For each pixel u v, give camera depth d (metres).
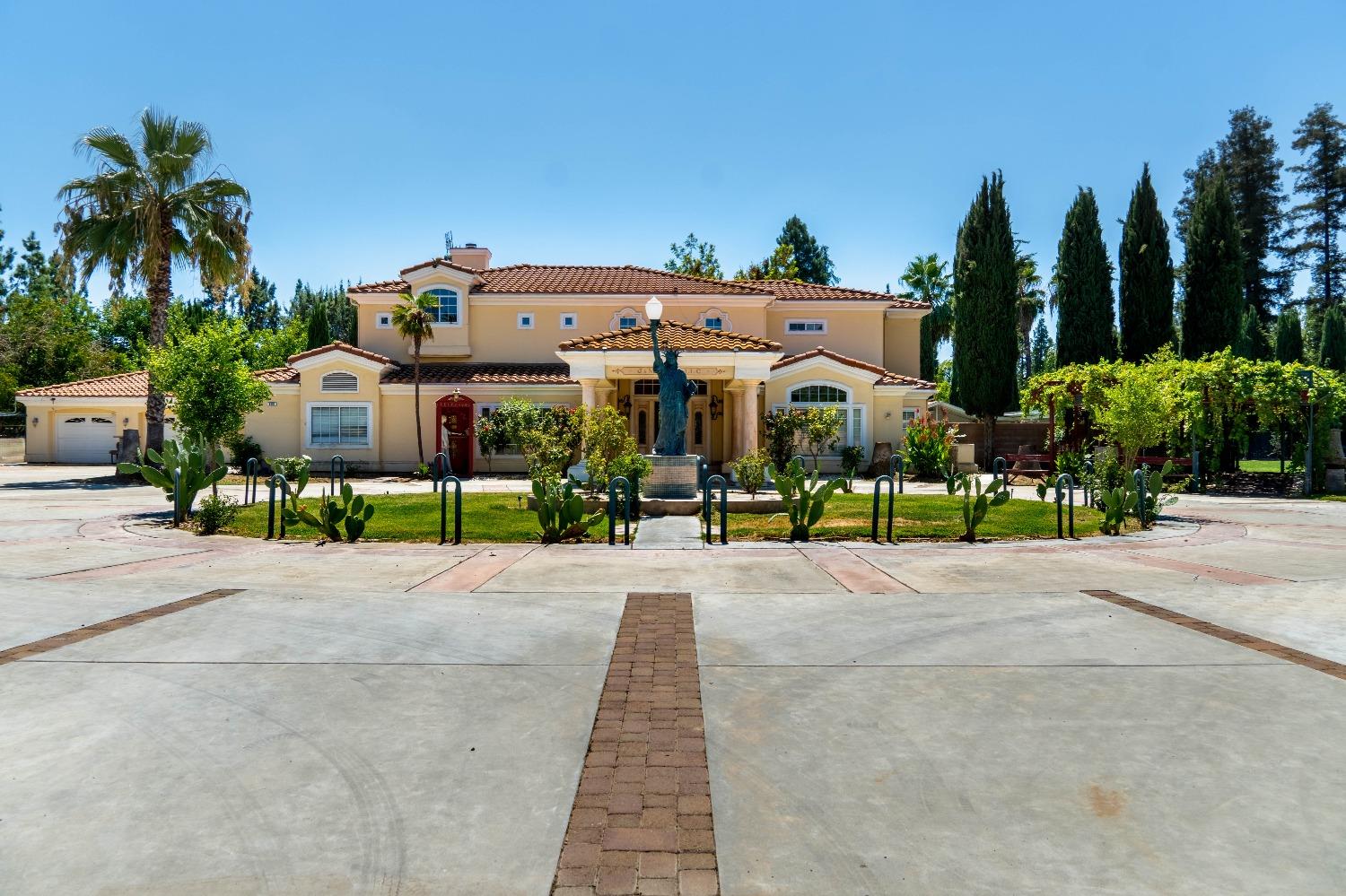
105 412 35.31
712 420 28.50
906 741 3.96
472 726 4.17
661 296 29.47
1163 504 12.89
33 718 4.23
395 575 8.51
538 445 18.73
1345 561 9.41
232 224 25.38
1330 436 19.56
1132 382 14.47
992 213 29.95
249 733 4.05
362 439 27.61
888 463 25.81
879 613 6.73
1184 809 3.23
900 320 32.03
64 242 24.08
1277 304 55.34
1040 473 24.89
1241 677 4.92
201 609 6.84
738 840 3.02
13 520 13.59
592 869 2.81
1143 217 30.47
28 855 2.87
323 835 3.04
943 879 2.75
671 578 8.34
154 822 3.13
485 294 29.61
